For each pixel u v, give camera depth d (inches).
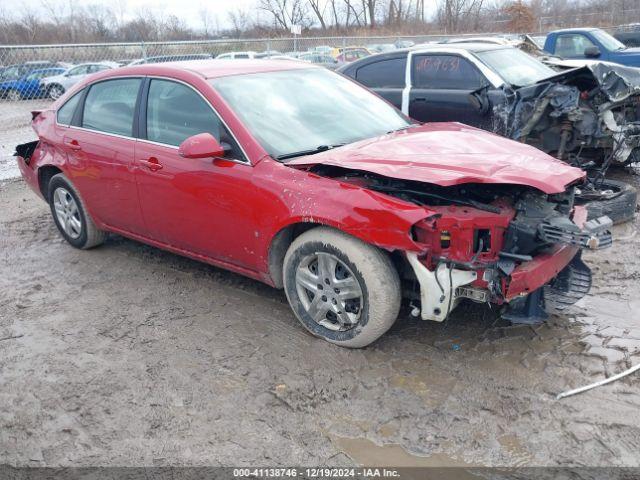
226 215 156.3
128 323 164.4
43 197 233.1
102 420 124.6
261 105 165.0
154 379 137.4
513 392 126.0
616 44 473.1
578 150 274.5
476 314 157.6
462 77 291.7
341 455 111.9
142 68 185.3
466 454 110.5
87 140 195.8
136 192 180.7
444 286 128.0
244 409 125.6
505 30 1403.8
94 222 210.4
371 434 116.7
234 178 151.7
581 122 250.4
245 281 186.2
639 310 158.9
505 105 260.4
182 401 129.2
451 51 297.4
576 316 156.5
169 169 167.2
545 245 130.6
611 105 250.4
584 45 476.1
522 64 305.9
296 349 145.9
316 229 139.6
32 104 604.4
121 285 189.6
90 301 179.5
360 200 130.1
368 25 1748.3
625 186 226.7
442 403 123.9
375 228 127.2
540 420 117.6
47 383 138.1
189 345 151.3
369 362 138.9
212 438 117.8
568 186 145.1
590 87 257.8
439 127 181.2
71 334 160.2
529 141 272.2
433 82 300.2
